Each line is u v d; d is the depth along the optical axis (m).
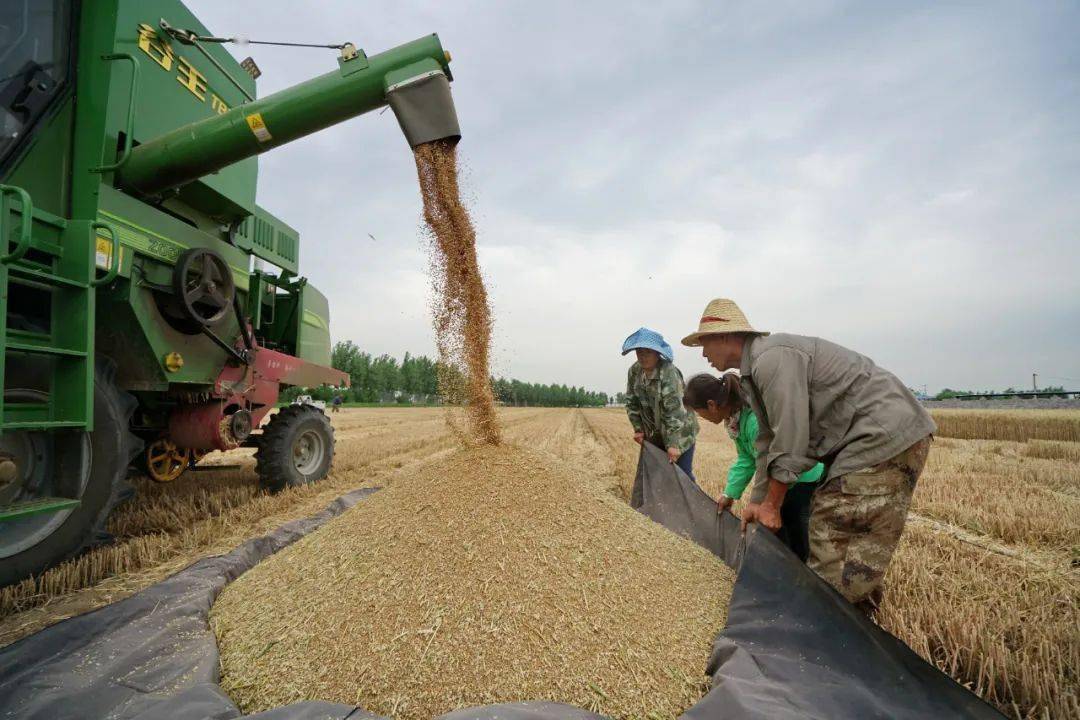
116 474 3.87
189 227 4.99
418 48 4.32
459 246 4.11
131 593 3.57
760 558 2.70
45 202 3.60
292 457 6.68
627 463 10.11
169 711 1.99
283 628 2.62
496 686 2.20
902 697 2.03
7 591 3.29
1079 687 2.35
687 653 2.47
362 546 3.08
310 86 4.28
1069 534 4.68
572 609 2.59
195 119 5.05
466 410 4.03
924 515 5.76
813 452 2.78
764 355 2.74
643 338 4.77
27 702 2.11
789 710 1.86
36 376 3.29
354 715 1.95
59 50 3.71
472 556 2.85
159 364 4.65
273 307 7.25
